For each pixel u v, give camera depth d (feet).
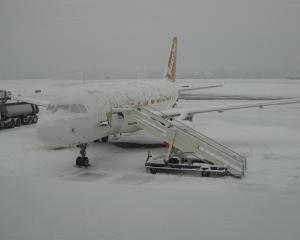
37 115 124.88
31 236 21.99
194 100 198.49
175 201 30.35
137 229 23.29
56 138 54.85
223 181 51.06
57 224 24.14
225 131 97.96
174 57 129.08
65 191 33.83
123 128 68.49
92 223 24.40
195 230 23.13
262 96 221.66
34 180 39.45
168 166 56.49
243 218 25.58
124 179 52.39
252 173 55.62
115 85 77.56
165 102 96.99
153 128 62.59
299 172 55.93
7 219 25.22
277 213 26.91
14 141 81.41
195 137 59.62
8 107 101.55
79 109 58.29
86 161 60.44
